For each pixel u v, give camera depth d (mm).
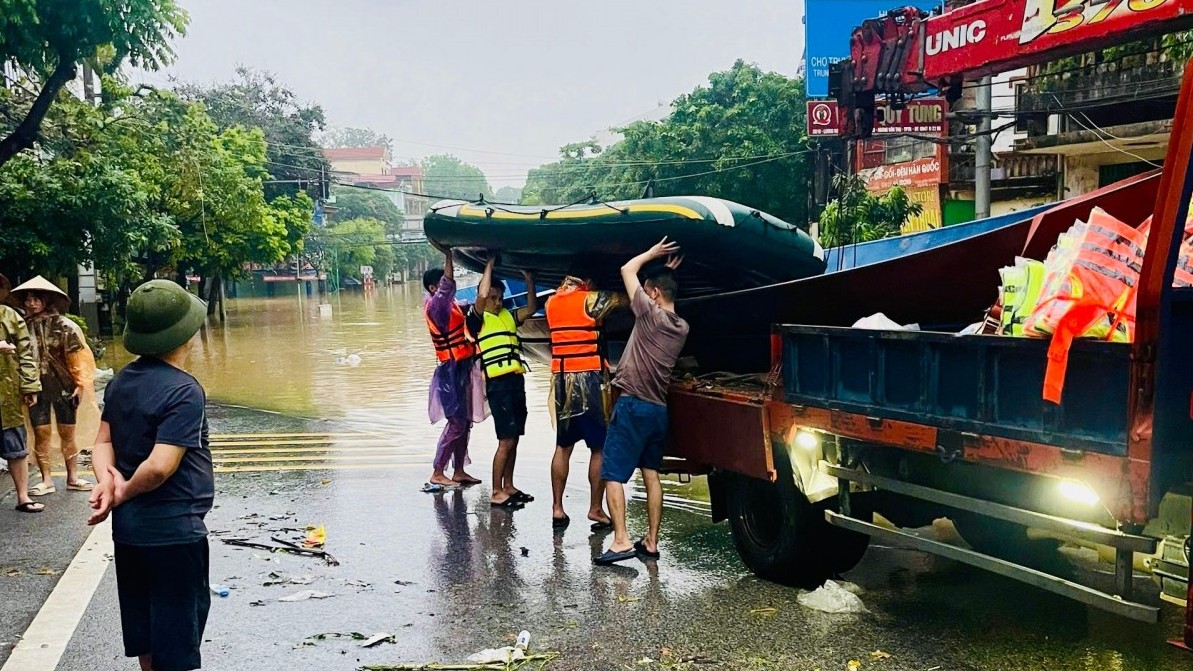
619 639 4531
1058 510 3709
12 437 7016
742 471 5301
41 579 5523
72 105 17344
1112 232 3607
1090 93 16281
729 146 28984
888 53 14047
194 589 3469
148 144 20094
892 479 4434
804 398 4895
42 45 12820
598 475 6570
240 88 55750
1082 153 17562
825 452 4855
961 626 4582
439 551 6105
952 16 10750
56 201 16406
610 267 6676
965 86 14711
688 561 5809
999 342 3748
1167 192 3135
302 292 76750
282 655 4406
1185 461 3320
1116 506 3338
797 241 6398
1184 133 3096
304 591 5332
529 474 8672
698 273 6629
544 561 5840
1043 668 4066
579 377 6449
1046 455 3607
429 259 123125
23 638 4602
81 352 7805
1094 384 3420
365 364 20391
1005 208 20297
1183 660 4113
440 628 4730
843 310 5832
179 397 3400
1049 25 9477
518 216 6434
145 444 3412
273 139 53219
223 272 35188
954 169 20531
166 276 36188
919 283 5562
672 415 5988
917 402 4215
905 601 4973
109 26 13047
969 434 3928
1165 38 14883
